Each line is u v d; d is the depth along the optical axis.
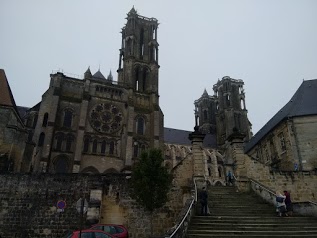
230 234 15.06
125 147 51.38
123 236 17.69
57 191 23.88
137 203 23.88
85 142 49.88
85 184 24.23
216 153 84.25
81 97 52.78
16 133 32.25
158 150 24.34
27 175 24.25
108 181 24.53
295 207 20.02
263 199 21.92
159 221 23.55
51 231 22.58
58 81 51.50
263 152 44.28
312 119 34.56
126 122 54.22
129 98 56.16
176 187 24.80
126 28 70.25
